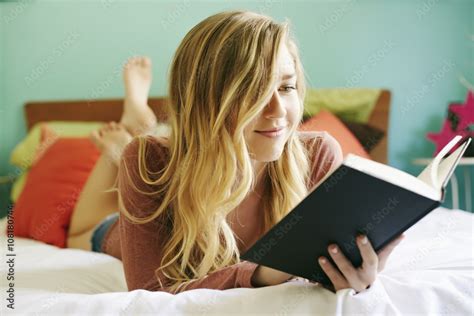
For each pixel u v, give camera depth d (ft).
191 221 3.19
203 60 3.11
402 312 2.45
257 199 3.54
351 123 7.88
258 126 3.00
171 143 3.37
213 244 3.17
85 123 7.83
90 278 3.70
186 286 2.94
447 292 2.52
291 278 2.89
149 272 3.22
